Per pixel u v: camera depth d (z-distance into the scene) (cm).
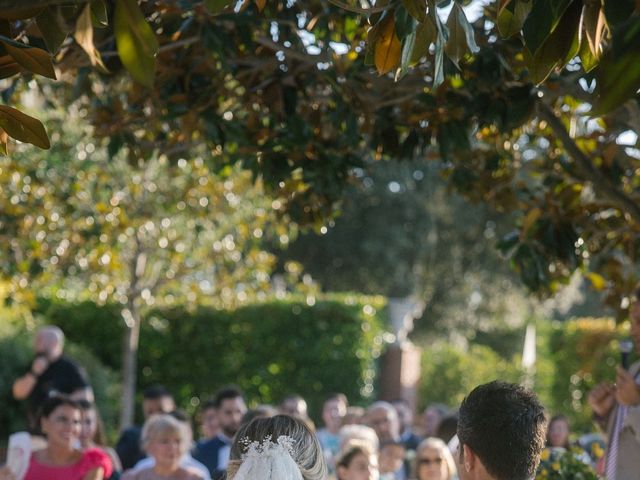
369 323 2027
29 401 1069
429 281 3419
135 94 650
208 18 570
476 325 3516
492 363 2752
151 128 702
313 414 2005
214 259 1588
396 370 2211
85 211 1387
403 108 640
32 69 321
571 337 2434
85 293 1980
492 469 342
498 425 342
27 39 483
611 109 255
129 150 706
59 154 1359
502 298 3484
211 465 978
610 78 255
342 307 2012
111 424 1798
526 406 346
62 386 1071
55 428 749
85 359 1770
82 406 856
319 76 636
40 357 1071
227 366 1994
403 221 3291
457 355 2645
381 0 368
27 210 1199
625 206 603
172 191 1467
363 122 675
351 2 486
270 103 644
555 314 4172
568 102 719
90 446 859
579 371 2403
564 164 666
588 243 707
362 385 2014
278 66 647
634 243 691
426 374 2623
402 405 1405
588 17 315
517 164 752
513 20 344
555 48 313
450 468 810
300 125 613
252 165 653
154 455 828
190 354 1998
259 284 1636
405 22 340
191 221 1562
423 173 3312
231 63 622
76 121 1358
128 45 301
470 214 3347
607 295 734
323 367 2009
